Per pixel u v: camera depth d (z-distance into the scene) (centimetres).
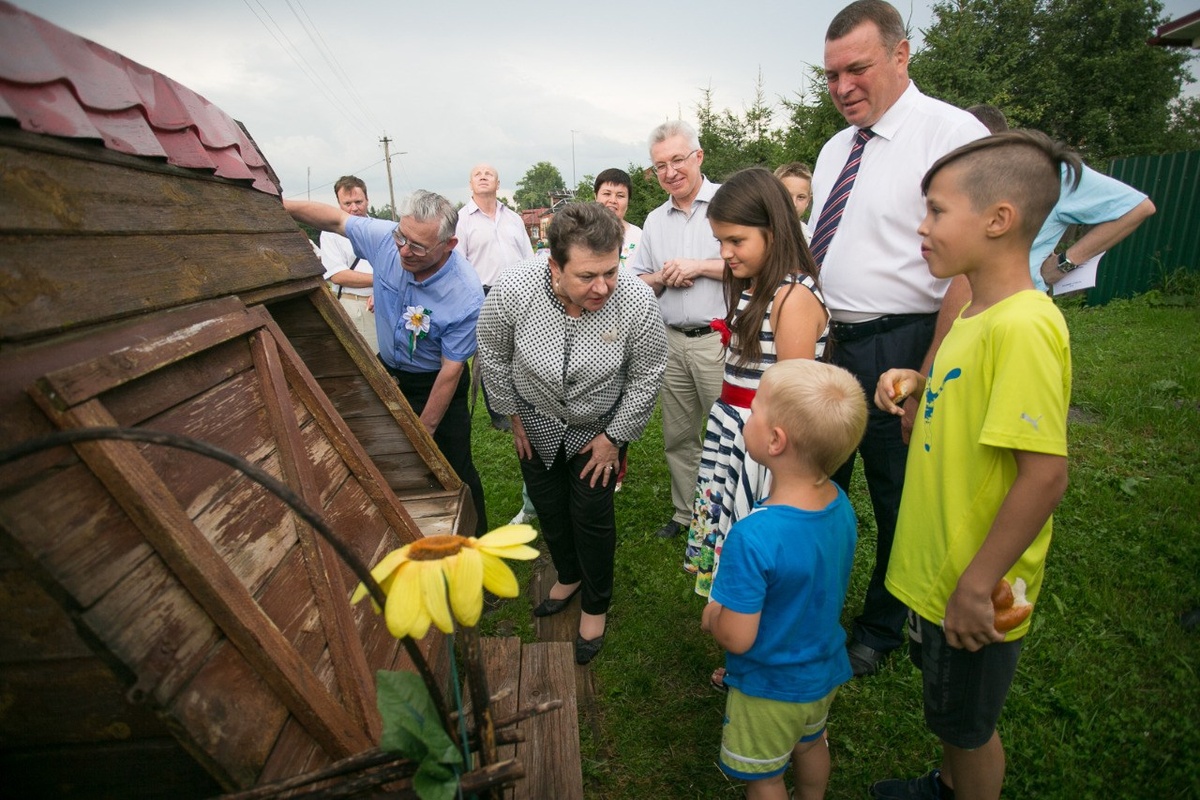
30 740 96
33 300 95
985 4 1895
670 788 208
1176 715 215
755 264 204
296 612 122
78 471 90
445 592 85
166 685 87
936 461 153
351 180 489
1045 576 290
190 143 161
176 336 120
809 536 153
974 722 154
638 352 228
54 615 86
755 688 162
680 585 308
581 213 190
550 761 173
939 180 144
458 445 310
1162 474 383
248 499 124
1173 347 644
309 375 169
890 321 228
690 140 313
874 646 248
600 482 244
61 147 112
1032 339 130
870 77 215
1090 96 2009
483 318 231
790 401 151
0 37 105
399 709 93
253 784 93
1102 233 296
